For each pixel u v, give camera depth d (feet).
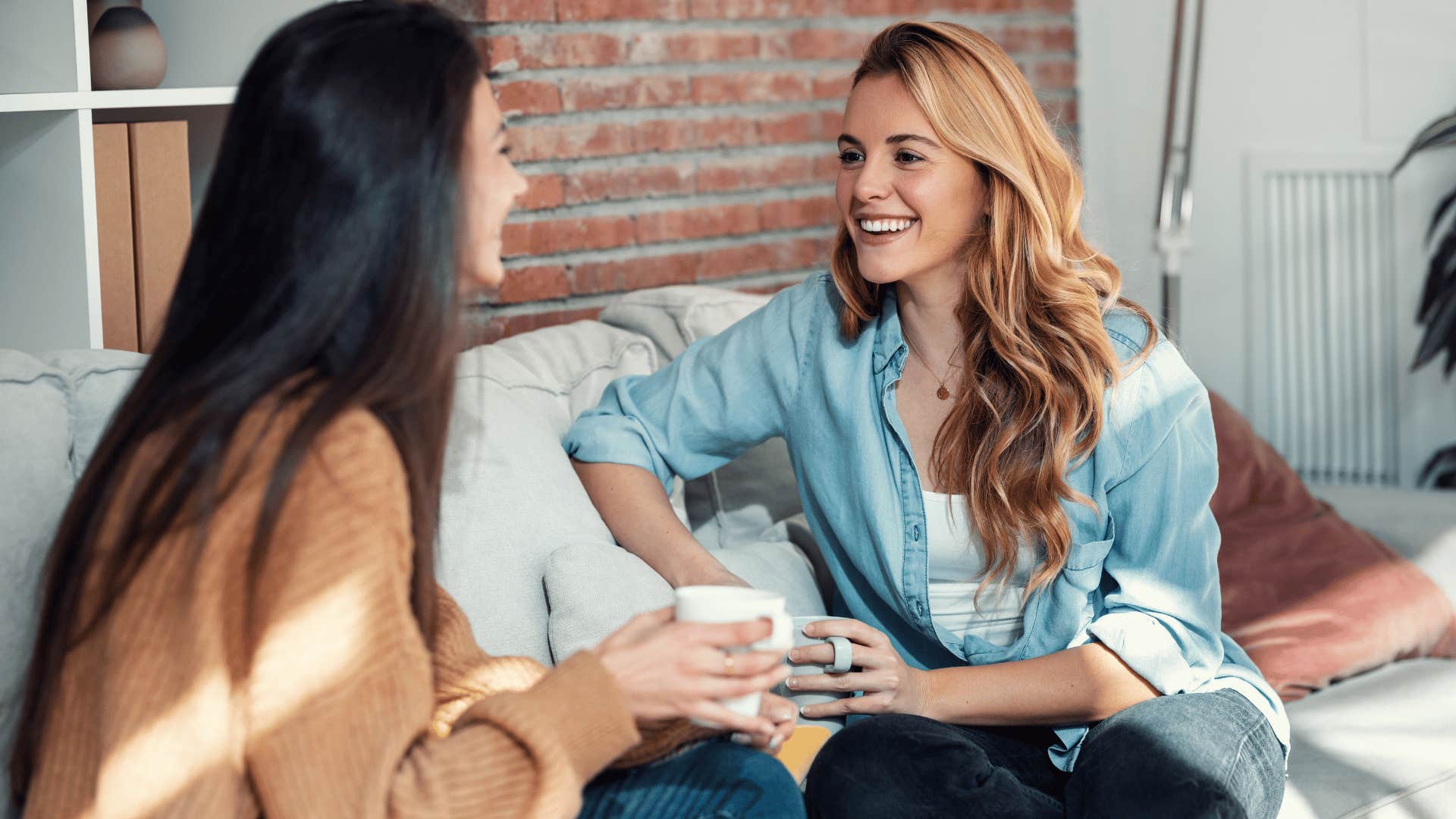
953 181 5.06
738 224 9.71
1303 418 12.66
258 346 3.21
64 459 4.41
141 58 6.20
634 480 5.74
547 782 3.27
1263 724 4.83
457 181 3.41
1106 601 5.22
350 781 3.02
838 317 5.65
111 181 6.15
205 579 3.02
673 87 9.23
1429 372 11.91
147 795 2.98
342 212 3.27
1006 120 5.03
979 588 5.19
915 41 5.13
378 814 3.00
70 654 3.24
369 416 3.22
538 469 5.49
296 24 3.37
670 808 3.98
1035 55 12.06
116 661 3.03
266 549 3.01
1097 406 5.02
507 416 5.64
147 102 6.03
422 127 3.32
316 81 3.26
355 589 3.07
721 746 4.14
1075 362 5.03
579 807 3.39
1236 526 7.56
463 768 3.21
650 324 7.05
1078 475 5.16
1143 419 5.11
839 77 10.26
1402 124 11.87
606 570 5.10
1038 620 5.27
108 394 4.71
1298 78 12.41
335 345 3.31
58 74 5.87
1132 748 4.44
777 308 5.90
